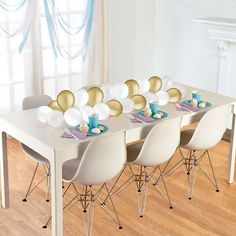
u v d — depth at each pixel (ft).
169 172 15.40
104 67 19.61
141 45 20.84
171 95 14.08
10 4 16.47
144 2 20.30
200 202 13.79
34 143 11.35
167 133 12.33
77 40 18.81
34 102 13.75
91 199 12.10
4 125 12.42
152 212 13.20
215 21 17.22
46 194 13.98
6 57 17.19
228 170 14.85
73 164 12.28
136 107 13.32
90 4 18.34
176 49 20.06
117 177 15.03
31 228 12.37
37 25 17.29
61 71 18.79
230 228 12.58
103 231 12.26
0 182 14.70
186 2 19.19
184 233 12.29
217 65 18.71
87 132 11.53
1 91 17.42
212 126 13.32
